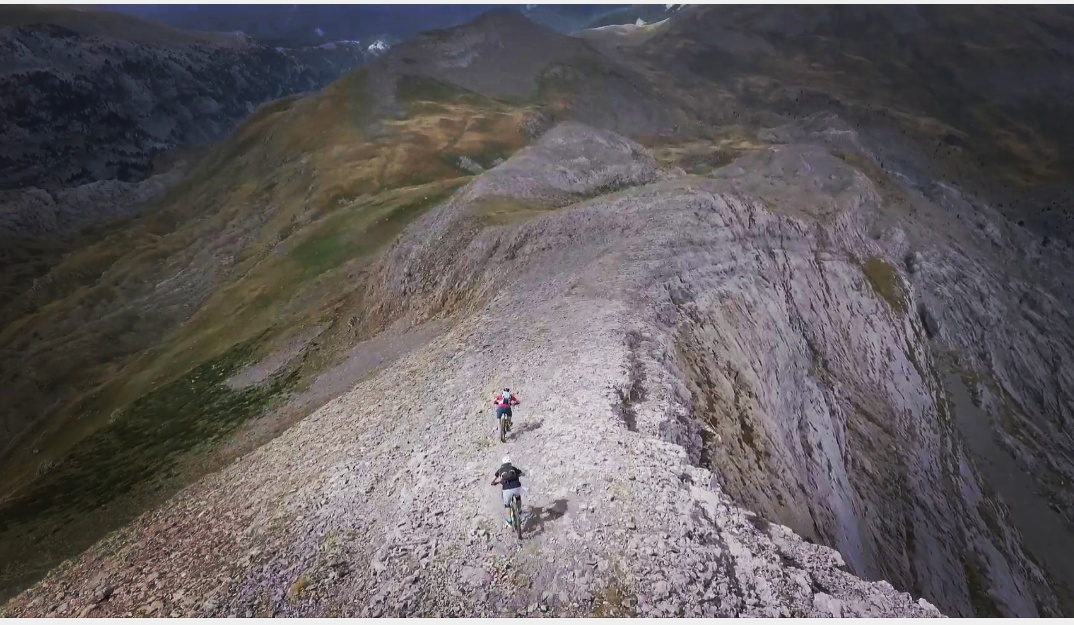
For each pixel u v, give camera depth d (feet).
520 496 46.73
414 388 90.43
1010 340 268.82
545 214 165.17
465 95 551.59
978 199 583.17
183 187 575.79
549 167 250.37
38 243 527.81
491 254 157.07
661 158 501.97
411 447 69.10
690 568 42.70
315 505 64.18
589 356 75.97
